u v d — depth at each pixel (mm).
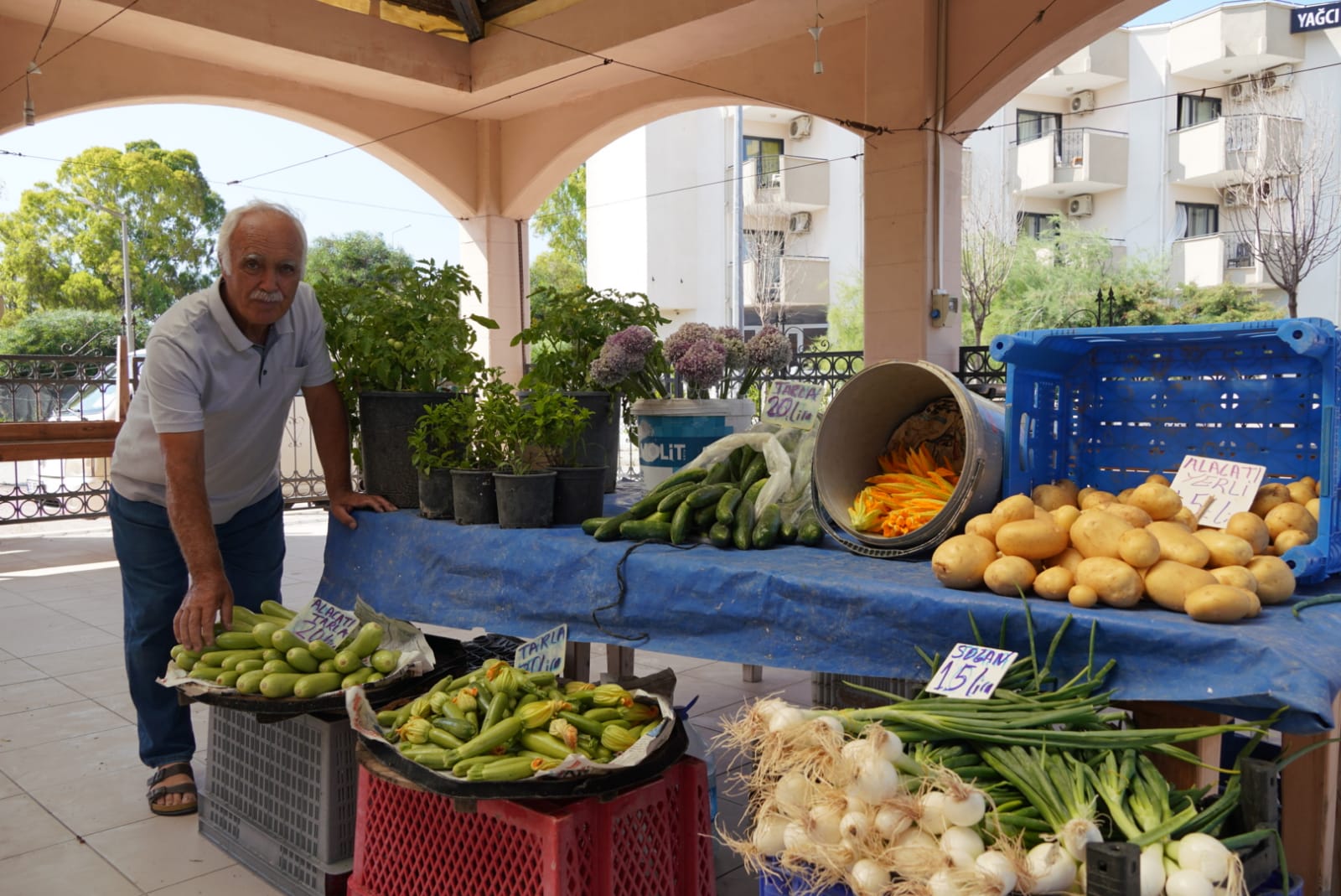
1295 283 17703
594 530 2600
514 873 1876
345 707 2338
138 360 10711
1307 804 1943
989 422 2295
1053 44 7742
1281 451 2195
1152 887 1279
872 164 8656
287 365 2980
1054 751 1528
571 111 11461
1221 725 1635
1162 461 2387
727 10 8719
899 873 1333
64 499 10367
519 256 12711
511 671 2229
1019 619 1779
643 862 1970
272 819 2617
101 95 9422
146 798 3176
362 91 11047
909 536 2186
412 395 3158
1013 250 20203
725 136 23016
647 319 3666
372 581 3084
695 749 2559
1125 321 18781
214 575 2576
